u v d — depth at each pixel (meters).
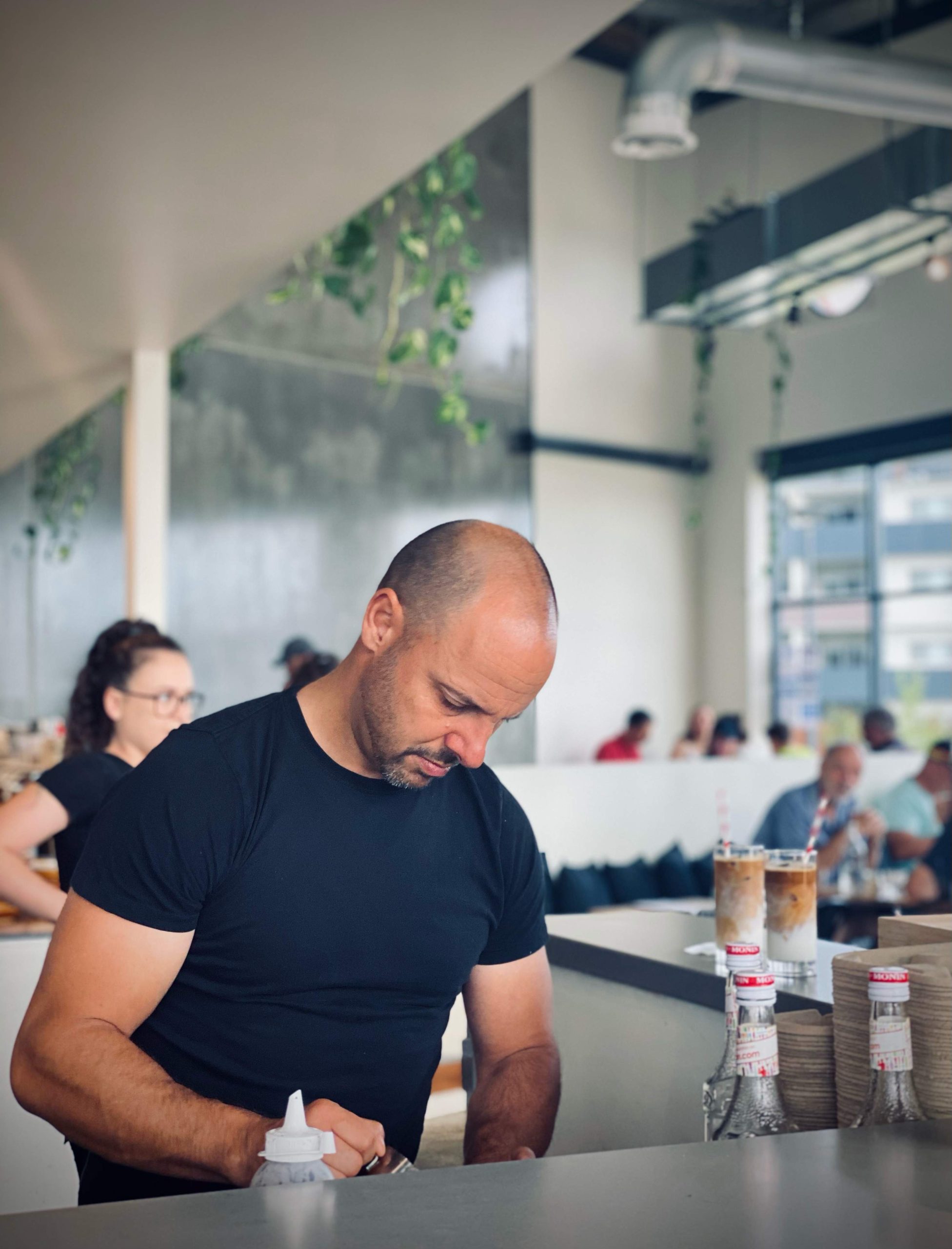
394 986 1.27
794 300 7.07
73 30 2.21
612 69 9.62
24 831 2.13
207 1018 1.23
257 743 1.24
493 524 1.21
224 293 3.67
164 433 4.30
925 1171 0.80
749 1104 1.03
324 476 7.68
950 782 5.31
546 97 9.22
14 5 2.11
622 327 9.54
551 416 9.06
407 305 8.15
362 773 1.24
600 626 9.29
